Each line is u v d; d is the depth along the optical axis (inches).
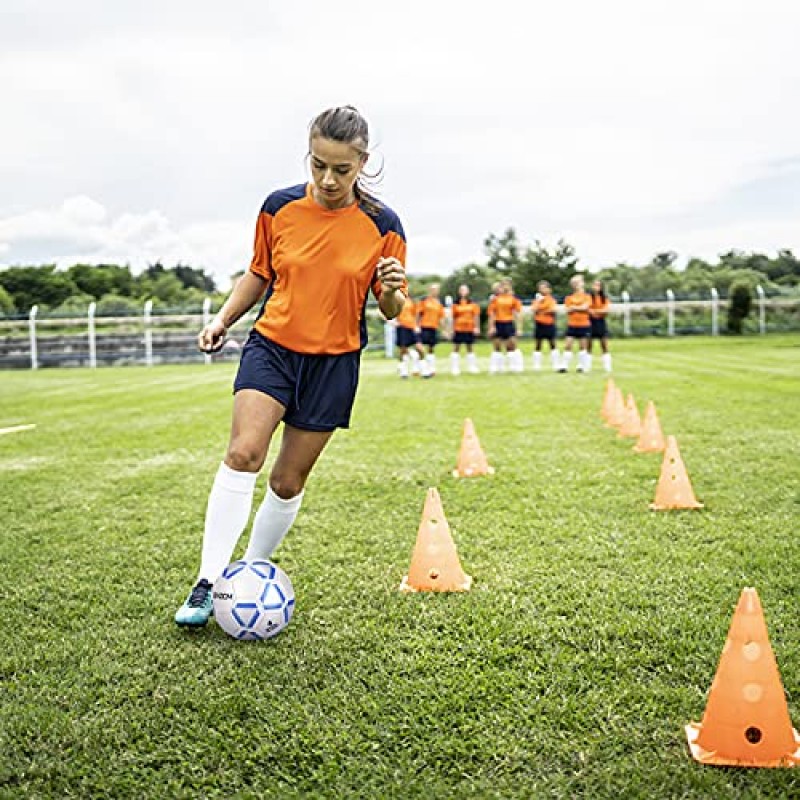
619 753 97.0
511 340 745.0
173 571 167.8
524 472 263.3
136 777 94.7
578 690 111.9
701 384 547.5
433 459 291.1
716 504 215.2
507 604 144.2
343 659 122.8
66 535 197.2
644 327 1359.5
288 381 132.7
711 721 95.7
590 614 138.2
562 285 1820.9
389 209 135.6
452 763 95.6
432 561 153.9
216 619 132.0
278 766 96.0
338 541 187.6
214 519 134.7
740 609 96.8
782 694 95.2
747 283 1350.9
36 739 102.3
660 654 121.9
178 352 1221.1
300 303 131.1
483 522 201.6
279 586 132.4
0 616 143.3
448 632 132.3
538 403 464.1
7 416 465.4
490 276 1984.5
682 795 88.6
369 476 261.7
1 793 91.2
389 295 132.8
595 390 533.6
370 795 89.9
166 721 105.9
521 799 88.7
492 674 116.5
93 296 2377.0
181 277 2783.0
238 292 139.9
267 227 134.3
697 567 163.6
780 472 252.4
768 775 91.7
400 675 117.4
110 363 1221.1
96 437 367.6
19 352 1230.9
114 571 168.2
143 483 260.4
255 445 131.8
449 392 546.3
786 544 177.0
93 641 131.4
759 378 580.1
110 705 110.4
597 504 217.9
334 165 122.3
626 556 171.3
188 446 335.9
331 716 106.2
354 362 137.3
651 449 298.8
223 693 112.7
